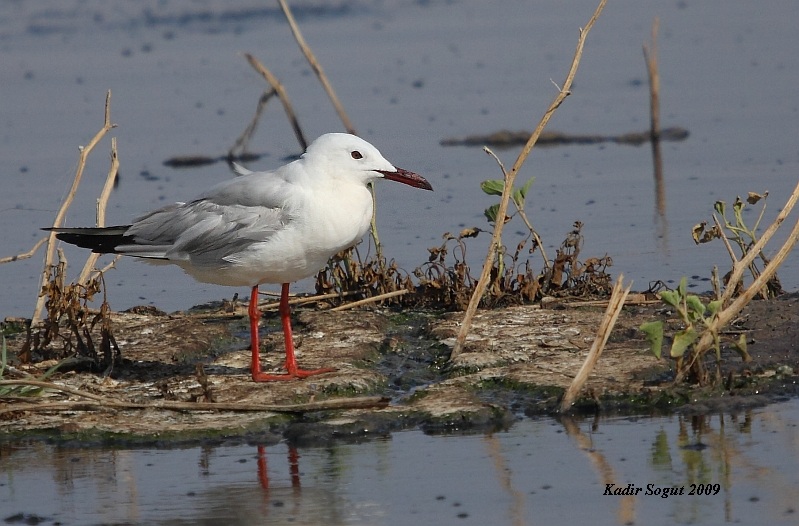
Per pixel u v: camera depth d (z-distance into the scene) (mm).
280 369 11953
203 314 14039
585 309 13375
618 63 28125
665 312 12977
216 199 11578
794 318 12375
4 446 10375
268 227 11219
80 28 34438
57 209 18625
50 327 12469
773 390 10820
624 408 10656
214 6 36688
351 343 12648
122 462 9930
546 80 26828
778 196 17609
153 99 26391
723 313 10758
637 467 9312
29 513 8914
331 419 10547
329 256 11586
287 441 10266
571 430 10203
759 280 10844
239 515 8742
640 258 15367
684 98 24797
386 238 16734
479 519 8531
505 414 10523
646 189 18703
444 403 10727
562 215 17484
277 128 23578
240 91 26906
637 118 23453
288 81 27625
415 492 9039
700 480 9016
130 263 16828
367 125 23266
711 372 11039
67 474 9695
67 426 10570
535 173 20156
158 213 11867
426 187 11398
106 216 17953
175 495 9164
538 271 15141
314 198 11211
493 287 13852
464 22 34250
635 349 11867
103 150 22453
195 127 23891
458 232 16828
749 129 22062
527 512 8617
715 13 33031
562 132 22547
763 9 33156
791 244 10891
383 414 10578
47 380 11742
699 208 17406
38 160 21672
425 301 14094
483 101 25094
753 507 8516
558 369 11414
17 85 28031
